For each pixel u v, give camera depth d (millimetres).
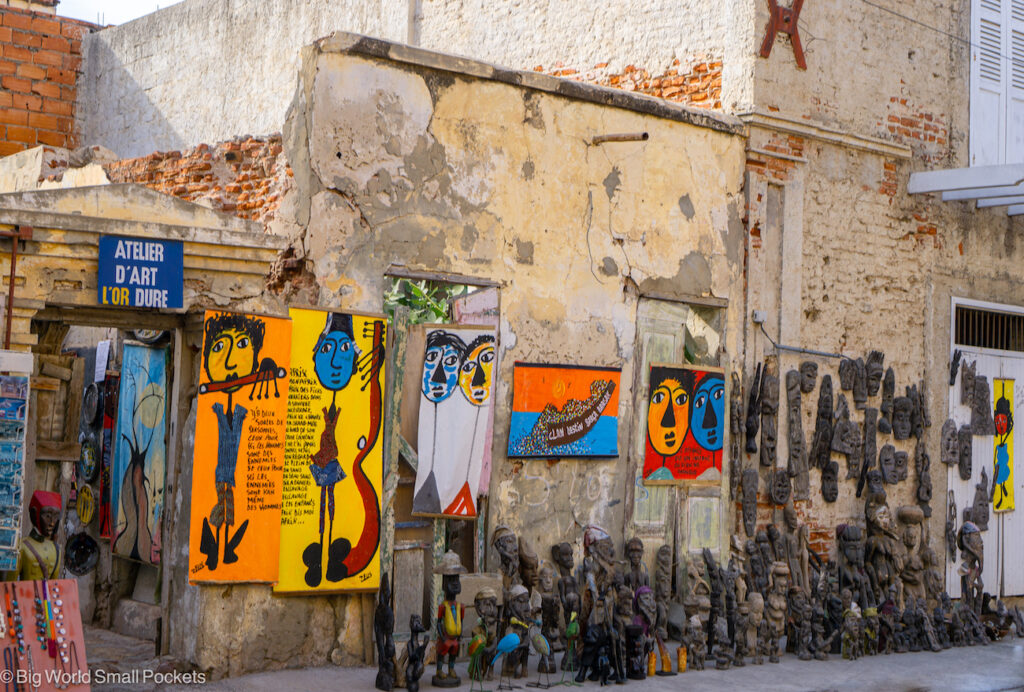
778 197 12867
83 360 10414
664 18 13336
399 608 9695
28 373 7930
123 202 8641
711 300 12188
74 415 10328
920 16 14289
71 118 19156
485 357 10211
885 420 13578
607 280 11422
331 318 9453
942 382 14375
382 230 9875
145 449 10109
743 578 11164
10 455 7789
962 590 13203
